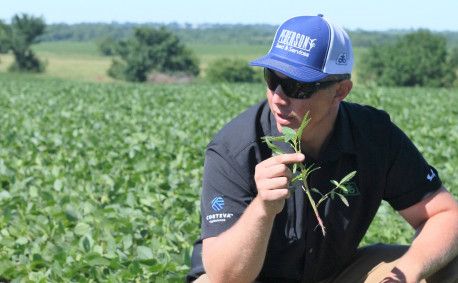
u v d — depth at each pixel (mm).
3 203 5848
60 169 7523
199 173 7098
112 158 7914
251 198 2920
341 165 2943
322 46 2754
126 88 24562
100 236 5152
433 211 3066
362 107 3111
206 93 21203
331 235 3000
